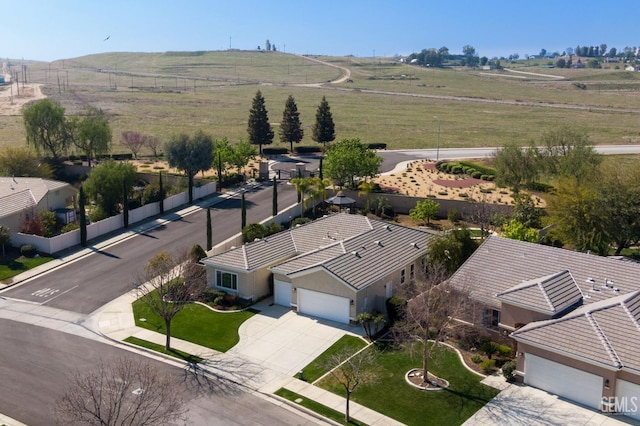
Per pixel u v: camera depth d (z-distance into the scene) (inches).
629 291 1428.4
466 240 1781.5
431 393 1254.9
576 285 1483.8
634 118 6530.5
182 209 2768.2
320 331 1540.4
